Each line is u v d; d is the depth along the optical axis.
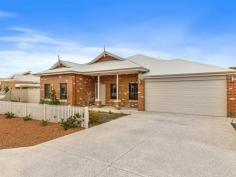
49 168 3.65
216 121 8.97
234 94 10.16
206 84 11.06
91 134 6.46
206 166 3.71
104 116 10.42
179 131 6.84
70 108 8.04
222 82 10.57
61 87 16.77
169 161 3.97
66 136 6.24
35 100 20.12
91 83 17.61
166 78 12.44
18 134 6.56
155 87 12.91
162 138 5.87
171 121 8.95
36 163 3.91
